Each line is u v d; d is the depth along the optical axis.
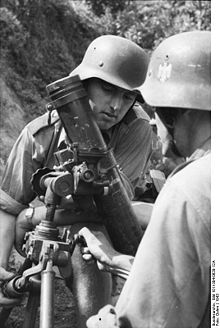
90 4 10.56
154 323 2.09
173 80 2.33
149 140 3.66
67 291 4.53
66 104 3.17
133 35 10.01
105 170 3.27
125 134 3.57
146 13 10.66
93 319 2.49
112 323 2.33
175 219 2.09
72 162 3.21
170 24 10.38
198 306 2.12
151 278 2.10
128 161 3.58
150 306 2.10
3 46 6.88
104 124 3.39
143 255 2.12
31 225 3.61
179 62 2.33
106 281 3.45
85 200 3.34
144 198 3.90
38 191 3.36
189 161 2.27
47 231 3.23
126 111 3.44
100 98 3.35
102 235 3.34
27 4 7.43
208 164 2.15
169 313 2.09
